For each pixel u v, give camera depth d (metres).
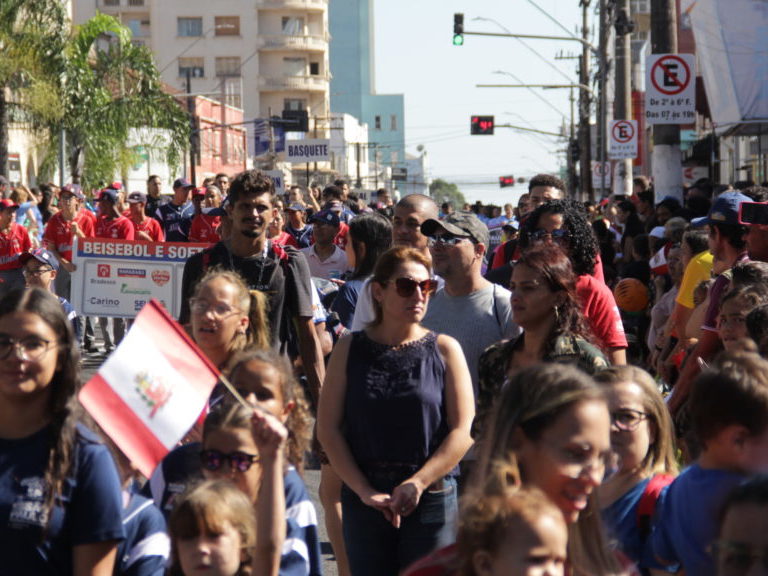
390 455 6.43
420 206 9.01
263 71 119.44
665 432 5.29
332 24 176.88
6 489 4.45
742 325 7.25
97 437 4.68
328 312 10.04
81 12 117.75
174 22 117.75
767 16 31.14
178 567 4.77
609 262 19.52
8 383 4.47
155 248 17.50
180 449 5.56
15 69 43.62
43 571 4.46
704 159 50.88
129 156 50.53
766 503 3.62
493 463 4.19
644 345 16.00
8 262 18.78
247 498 4.81
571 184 94.88
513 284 6.45
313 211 26.53
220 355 6.90
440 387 6.50
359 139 148.25
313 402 8.74
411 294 6.48
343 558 7.98
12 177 47.00
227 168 94.88
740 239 8.97
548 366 4.42
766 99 31.28
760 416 4.77
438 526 6.45
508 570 3.69
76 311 17.61
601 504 5.16
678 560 4.90
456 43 44.78
